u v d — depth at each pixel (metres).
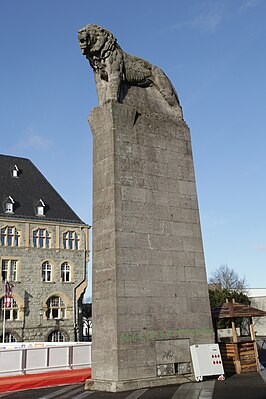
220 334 26.62
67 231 53.28
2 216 49.72
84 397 12.98
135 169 16.55
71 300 51.22
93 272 15.81
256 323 62.41
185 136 18.48
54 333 49.59
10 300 44.69
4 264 49.09
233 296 52.00
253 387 13.73
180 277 16.41
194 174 18.17
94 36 17.02
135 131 17.00
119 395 13.01
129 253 15.42
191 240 17.16
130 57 17.98
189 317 16.16
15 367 17.81
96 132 17.09
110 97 16.91
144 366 14.62
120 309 14.66
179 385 14.59
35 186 55.94
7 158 57.56
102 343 14.86
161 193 16.97
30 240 50.69
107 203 15.91
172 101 18.70
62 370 18.83
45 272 50.84
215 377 15.98
